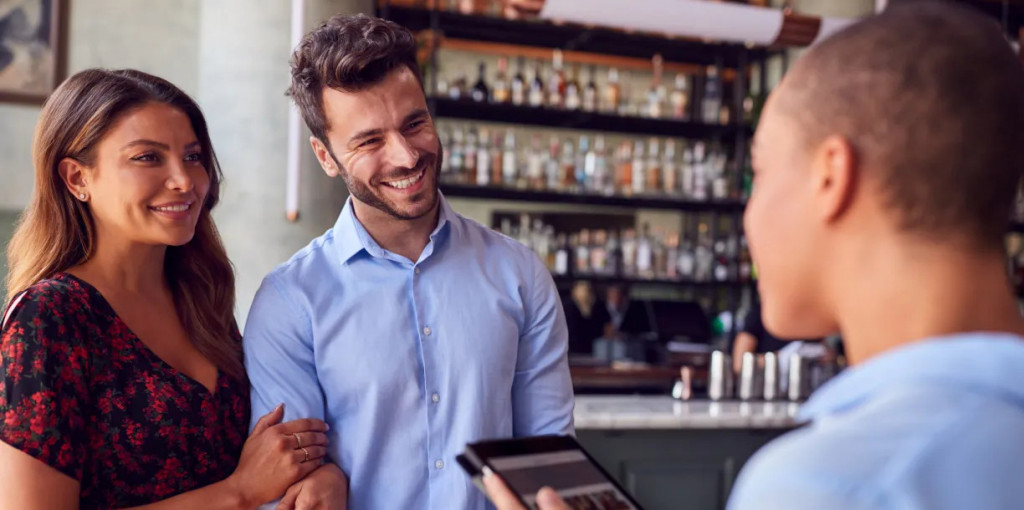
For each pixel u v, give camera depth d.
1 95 4.61
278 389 1.47
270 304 1.50
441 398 1.48
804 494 0.42
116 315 1.39
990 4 5.69
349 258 1.51
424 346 1.48
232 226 3.76
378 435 1.46
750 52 5.75
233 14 3.76
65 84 1.43
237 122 3.75
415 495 1.46
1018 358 0.45
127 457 1.33
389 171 1.41
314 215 3.73
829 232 0.54
